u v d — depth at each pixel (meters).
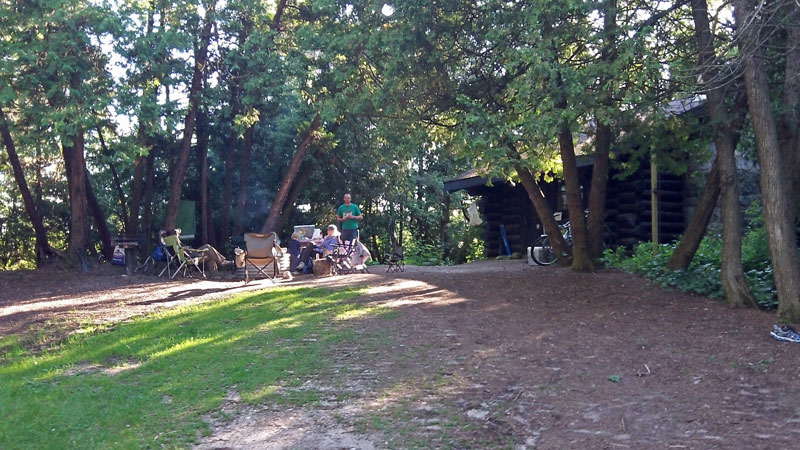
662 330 8.07
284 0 17.95
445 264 19.61
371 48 12.08
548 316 8.89
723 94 9.62
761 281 9.87
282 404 6.00
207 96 18.09
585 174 17.77
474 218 22.52
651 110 10.44
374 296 10.44
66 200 24.28
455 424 5.43
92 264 17.22
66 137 14.45
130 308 10.57
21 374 7.42
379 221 26.84
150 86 15.86
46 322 9.79
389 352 7.40
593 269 12.08
